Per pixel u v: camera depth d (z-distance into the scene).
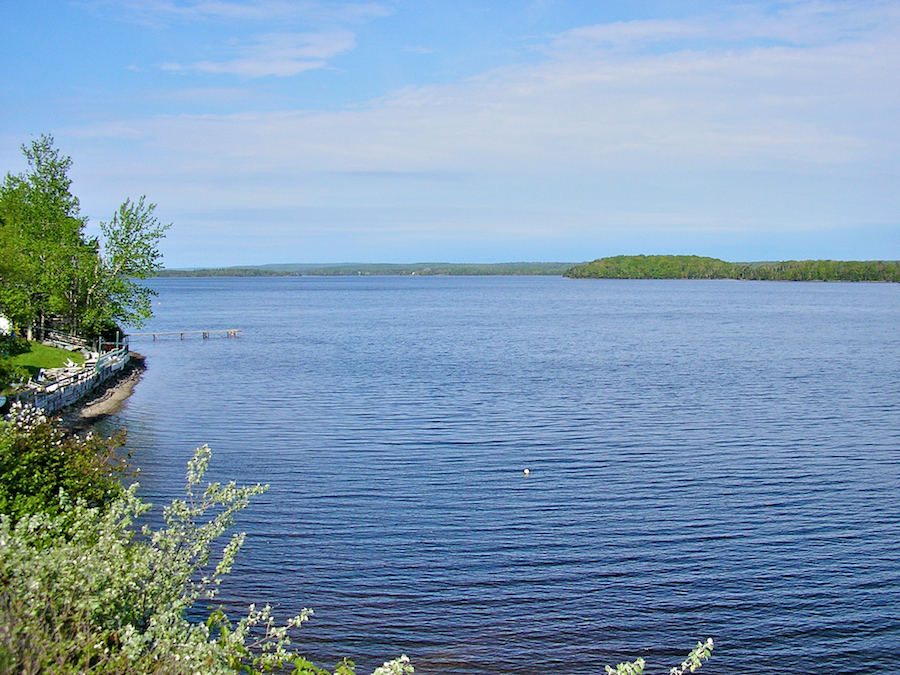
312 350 67.12
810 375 50.00
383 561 18.98
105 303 54.91
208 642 7.93
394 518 21.91
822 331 84.38
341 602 16.91
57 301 50.03
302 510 22.45
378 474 26.22
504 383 46.66
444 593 17.39
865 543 20.05
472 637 15.62
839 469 26.72
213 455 28.67
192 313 126.00
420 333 84.88
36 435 15.37
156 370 53.66
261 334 84.19
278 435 32.22
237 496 10.41
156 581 8.55
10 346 35.72
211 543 19.83
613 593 17.41
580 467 27.11
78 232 56.50
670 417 35.81
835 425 33.94
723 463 27.58
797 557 19.22
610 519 21.83
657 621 16.22
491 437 31.69
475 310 131.62
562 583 17.89
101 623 7.68
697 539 20.34
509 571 18.47
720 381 47.38
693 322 99.19
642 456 28.55
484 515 22.16
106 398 41.34
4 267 41.28
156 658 7.11
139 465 27.11
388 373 51.44
